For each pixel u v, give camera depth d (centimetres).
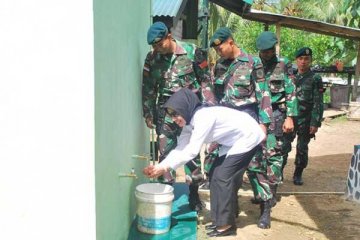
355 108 1194
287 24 925
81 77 237
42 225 249
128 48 345
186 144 354
